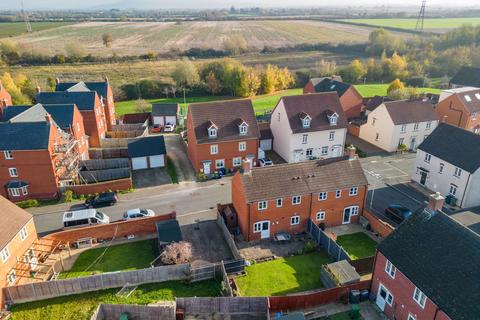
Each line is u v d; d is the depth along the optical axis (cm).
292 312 3192
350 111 8388
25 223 3650
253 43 17988
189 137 6144
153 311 3109
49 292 3347
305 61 14862
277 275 3656
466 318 2488
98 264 3794
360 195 4475
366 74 12675
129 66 13875
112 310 3141
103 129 7212
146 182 5553
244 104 5962
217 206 4566
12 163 4891
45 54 14400
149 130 7925
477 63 12950
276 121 6525
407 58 13700
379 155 6550
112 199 4919
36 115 5459
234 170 5919
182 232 4328
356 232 4391
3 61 13625
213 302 3159
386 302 3198
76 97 6550
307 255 3975
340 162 4481
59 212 4762
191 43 18488
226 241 4172
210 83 11075
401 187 5444
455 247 2850
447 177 5091
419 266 2908
